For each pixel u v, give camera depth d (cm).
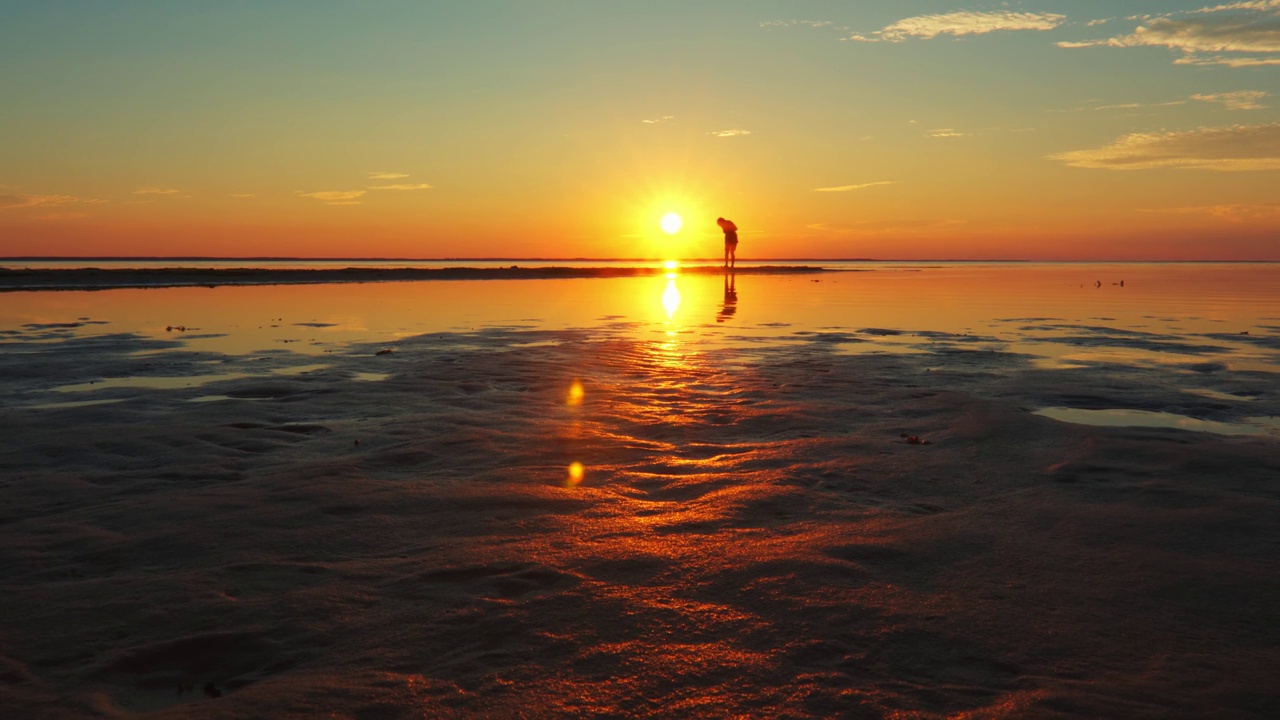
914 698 272
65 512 477
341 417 764
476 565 390
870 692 276
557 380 994
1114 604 346
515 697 273
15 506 489
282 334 1527
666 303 2534
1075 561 395
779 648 306
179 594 358
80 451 623
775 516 471
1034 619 331
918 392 900
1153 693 275
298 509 476
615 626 325
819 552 407
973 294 3166
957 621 329
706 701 271
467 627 325
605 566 389
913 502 502
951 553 407
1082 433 674
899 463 593
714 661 296
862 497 513
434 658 301
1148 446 625
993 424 710
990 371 1082
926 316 2048
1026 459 603
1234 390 935
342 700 271
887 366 1130
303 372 1050
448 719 260
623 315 2039
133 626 329
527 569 385
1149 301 2662
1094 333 1598
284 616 336
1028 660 298
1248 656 302
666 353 1267
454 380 985
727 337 1518
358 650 308
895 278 5316
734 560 396
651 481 550
